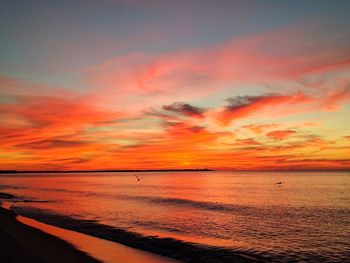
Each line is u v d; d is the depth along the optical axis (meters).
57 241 19.83
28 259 15.09
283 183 113.62
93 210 39.78
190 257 17.97
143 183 132.38
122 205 46.06
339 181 125.50
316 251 20.08
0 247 17.19
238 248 20.52
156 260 17.05
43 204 46.84
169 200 54.19
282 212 39.38
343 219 33.88
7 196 61.81
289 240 23.38
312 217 35.28
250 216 35.97
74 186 109.50
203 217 34.88
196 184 117.62
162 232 25.66
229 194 67.75
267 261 17.62
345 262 17.70
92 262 15.52
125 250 18.92
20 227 23.91
